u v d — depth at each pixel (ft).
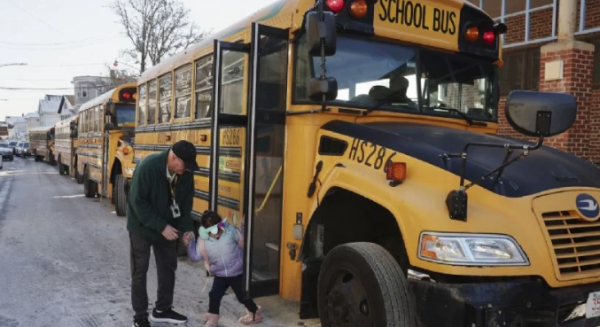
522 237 10.23
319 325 15.26
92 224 33.71
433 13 15.69
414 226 10.67
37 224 33.42
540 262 10.14
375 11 14.56
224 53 18.16
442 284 10.27
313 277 14.28
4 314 16.26
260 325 15.29
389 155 12.23
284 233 14.71
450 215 10.37
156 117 27.30
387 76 14.99
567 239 10.62
